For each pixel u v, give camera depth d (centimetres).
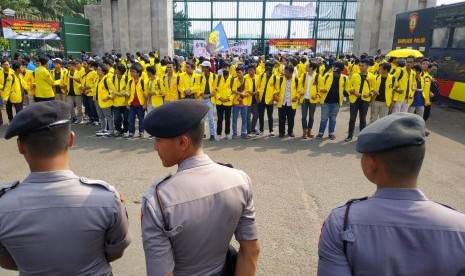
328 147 737
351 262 122
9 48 1798
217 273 157
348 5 1970
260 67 1177
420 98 809
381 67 772
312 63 784
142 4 2003
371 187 517
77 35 1988
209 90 769
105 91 794
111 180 536
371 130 128
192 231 141
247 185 161
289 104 798
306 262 333
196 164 151
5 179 541
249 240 163
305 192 496
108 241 159
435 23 1289
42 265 144
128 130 828
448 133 880
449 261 116
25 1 2330
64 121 150
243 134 817
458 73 1147
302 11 1969
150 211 139
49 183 146
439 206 125
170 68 778
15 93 865
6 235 141
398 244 118
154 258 137
